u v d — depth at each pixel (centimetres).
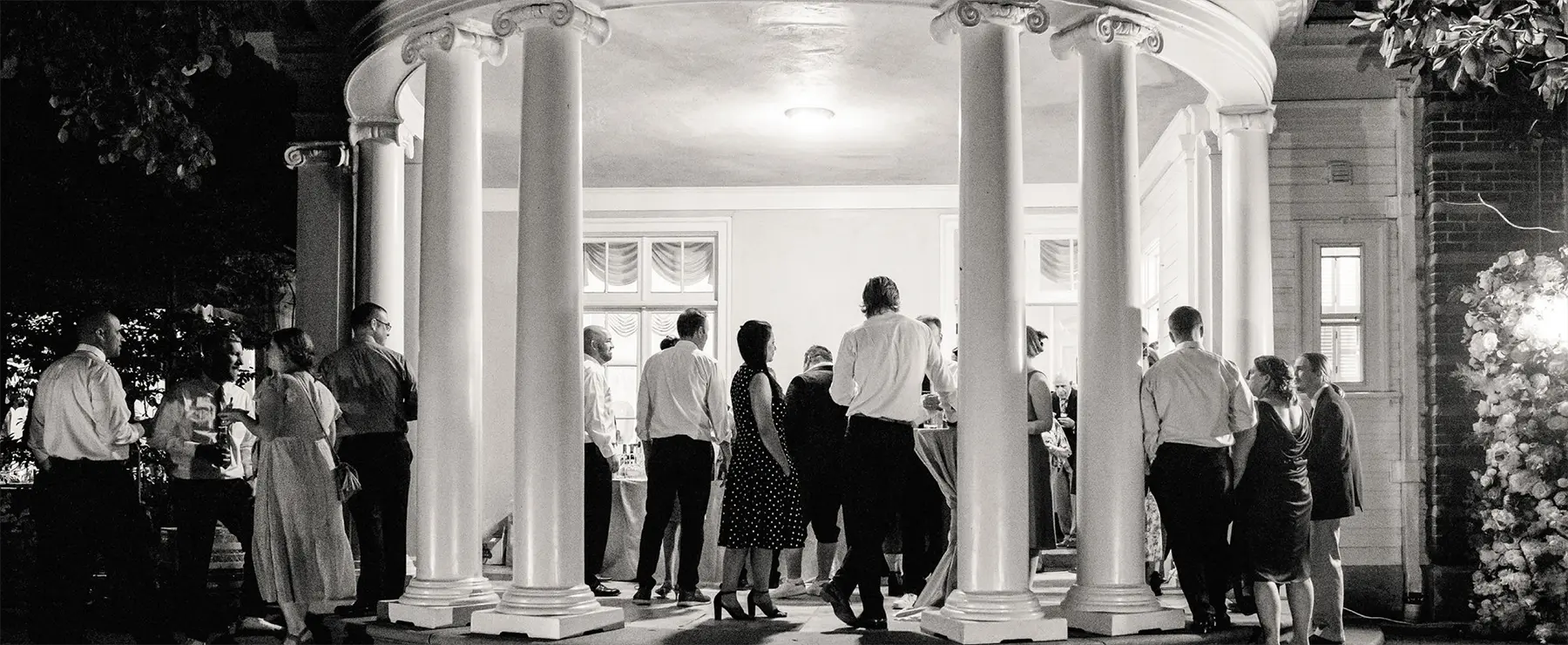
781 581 882
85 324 725
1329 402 718
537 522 656
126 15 702
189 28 715
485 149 1100
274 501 693
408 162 977
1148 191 1186
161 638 746
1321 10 892
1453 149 880
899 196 1321
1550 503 798
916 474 773
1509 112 876
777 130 1054
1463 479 870
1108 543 670
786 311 1329
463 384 706
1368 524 891
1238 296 852
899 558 882
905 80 900
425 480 700
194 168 741
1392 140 907
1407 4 615
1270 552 644
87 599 751
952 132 1062
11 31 698
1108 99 682
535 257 661
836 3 695
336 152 927
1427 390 888
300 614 694
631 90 927
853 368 655
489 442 1302
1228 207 857
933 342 675
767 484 698
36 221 1147
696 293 1348
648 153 1147
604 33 686
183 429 759
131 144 727
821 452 714
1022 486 647
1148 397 670
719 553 930
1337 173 905
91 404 706
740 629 661
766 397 695
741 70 875
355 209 915
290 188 1285
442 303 705
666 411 759
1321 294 904
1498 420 838
